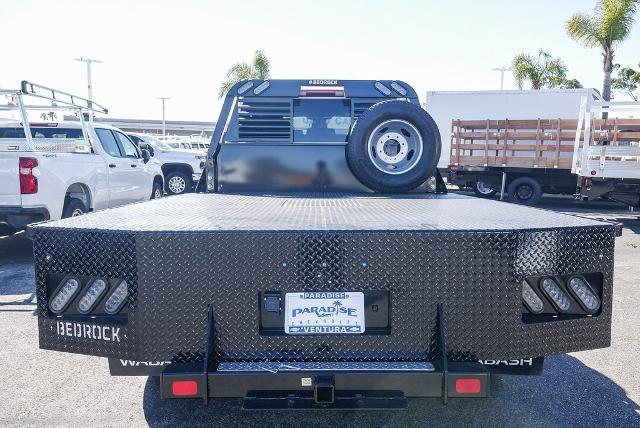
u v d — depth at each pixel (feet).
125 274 7.28
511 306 7.31
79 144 26.37
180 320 7.30
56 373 11.95
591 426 9.60
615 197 37.11
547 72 83.87
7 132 26.27
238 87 14.39
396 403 7.01
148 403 10.50
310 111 14.64
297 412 10.16
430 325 7.34
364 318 7.39
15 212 20.38
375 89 14.73
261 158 14.38
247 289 7.29
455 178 51.72
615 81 111.75
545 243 7.32
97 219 8.39
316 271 7.27
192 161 50.11
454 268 7.24
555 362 12.80
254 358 7.39
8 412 10.05
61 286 7.66
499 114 54.03
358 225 7.66
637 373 12.09
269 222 8.02
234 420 9.84
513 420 9.82
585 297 7.69
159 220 8.25
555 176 48.62
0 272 21.39
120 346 7.43
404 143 13.85
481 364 7.33
